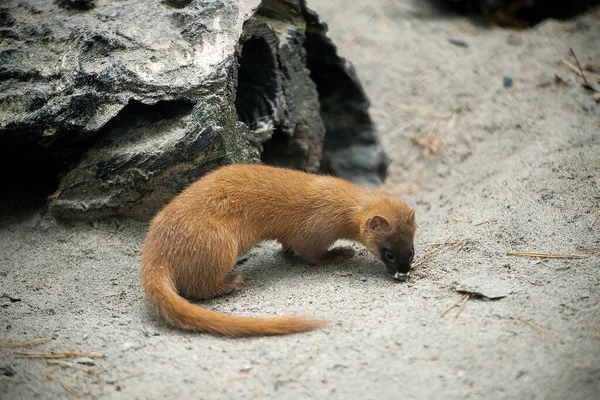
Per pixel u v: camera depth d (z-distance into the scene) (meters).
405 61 12.84
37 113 7.38
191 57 7.61
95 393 5.24
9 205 8.49
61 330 6.20
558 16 13.53
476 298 6.36
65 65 7.58
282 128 8.85
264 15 9.15
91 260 7.61
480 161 10.20
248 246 7.23
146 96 7.42
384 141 11.31
